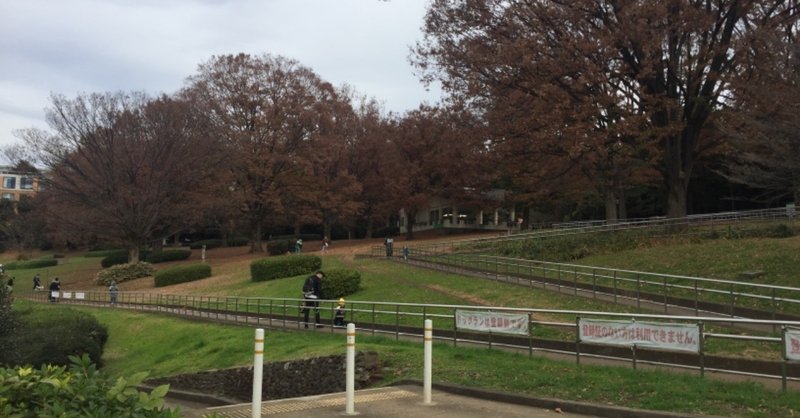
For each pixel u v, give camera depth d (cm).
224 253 6512
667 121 3195
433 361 1239
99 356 2214
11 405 453
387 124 6431
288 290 3127
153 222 5072
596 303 1950
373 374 1247
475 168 4334
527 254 3184
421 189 5988
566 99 2953
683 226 3123
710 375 1030
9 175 10750
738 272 2192
